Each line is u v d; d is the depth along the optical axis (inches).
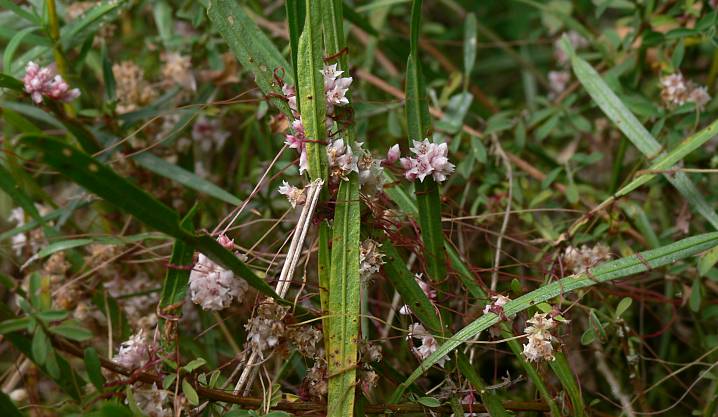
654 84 17.7
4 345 16.8
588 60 18.1
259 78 13.9
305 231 13.2
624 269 13.4
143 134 16.6
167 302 13.3
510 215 16.3
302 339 13.3
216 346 15.8
